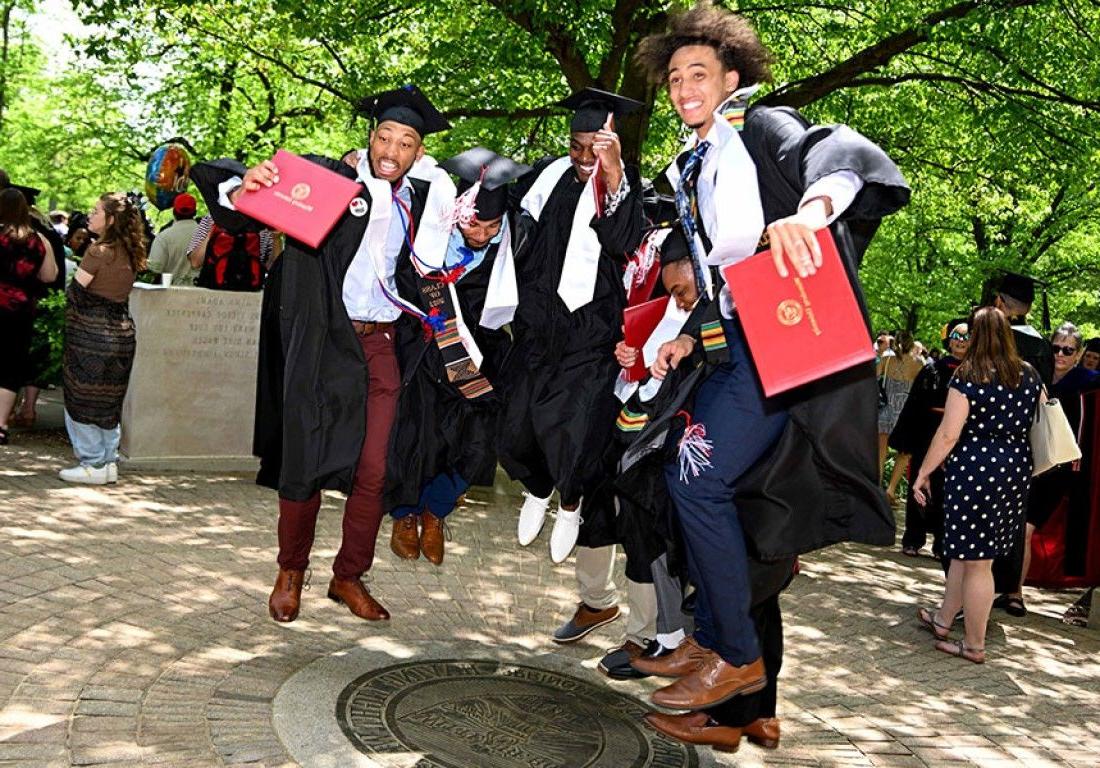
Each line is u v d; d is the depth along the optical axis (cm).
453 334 443
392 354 448
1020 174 1304
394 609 537
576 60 1120
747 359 334
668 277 395
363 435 427
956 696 523
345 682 429
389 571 600
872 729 459
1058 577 696
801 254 265
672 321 400
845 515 342
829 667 546
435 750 377
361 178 427
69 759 340
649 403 405
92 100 1956
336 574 468
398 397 444
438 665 462
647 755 395
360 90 1212
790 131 315
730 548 341
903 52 1155
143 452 785
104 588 512
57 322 870
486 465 465
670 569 409
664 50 339
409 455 447
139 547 586
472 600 569
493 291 442
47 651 427
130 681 408
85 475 713
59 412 970
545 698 438
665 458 361
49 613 469
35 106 2664
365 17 1160
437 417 451
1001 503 573
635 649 469
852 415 322
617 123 1059
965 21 1015
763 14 1162
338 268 423
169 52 1555
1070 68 1157
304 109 1521
